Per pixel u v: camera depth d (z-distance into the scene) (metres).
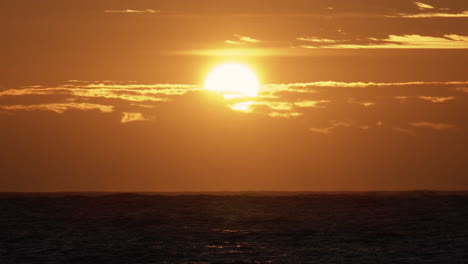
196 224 67.12
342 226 65.50
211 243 57.94
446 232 61.53
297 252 54.03
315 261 50.81
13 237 60.31
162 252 54.28
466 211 73.62
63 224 67.06
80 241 58.62
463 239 58.12
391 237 59.56
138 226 66.00
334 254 53.16
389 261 50.28
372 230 63.09
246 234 61.84
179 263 50.56
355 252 53.69
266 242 58.19
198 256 52.84
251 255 53.19
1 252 54.28
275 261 50.94
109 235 61.47
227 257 52.50
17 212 75.00
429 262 49.78
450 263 49.41
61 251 54.72
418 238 58.94
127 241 58.78
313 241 58.47
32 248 55.94
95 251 54.62
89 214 73.31
